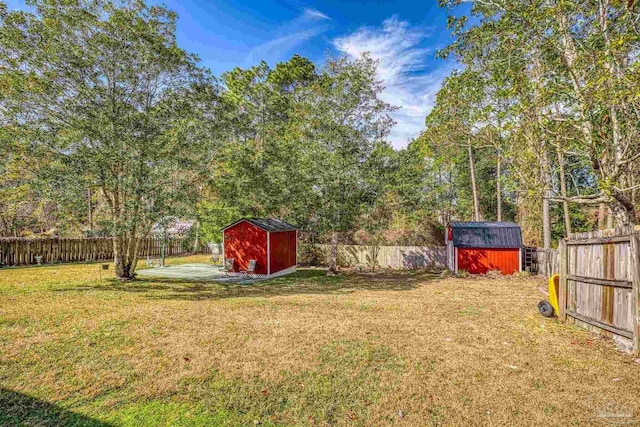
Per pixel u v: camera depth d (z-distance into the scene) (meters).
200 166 10.84
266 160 16.14
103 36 9.91
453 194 26.89
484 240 14.69
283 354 4.83
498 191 23.12
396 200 17.30
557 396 3.63
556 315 7.09
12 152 9.36
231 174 15.20
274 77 21.33
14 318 6.52
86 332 5.68
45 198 9.42
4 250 14.77
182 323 6.34
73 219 13.46
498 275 14.11
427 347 5.16
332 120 13.47
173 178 10.56
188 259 20.53
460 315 7.23
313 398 3.63
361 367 4.41
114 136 9.80
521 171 7.80
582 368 4.36
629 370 4.28
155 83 11.10
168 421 3.19
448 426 3.12
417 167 17.77
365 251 17.92
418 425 3.14
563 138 7.29
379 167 14.11
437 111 10.01
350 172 13.37
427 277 14.09
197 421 3.20
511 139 7.81
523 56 7.95
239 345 5.18
